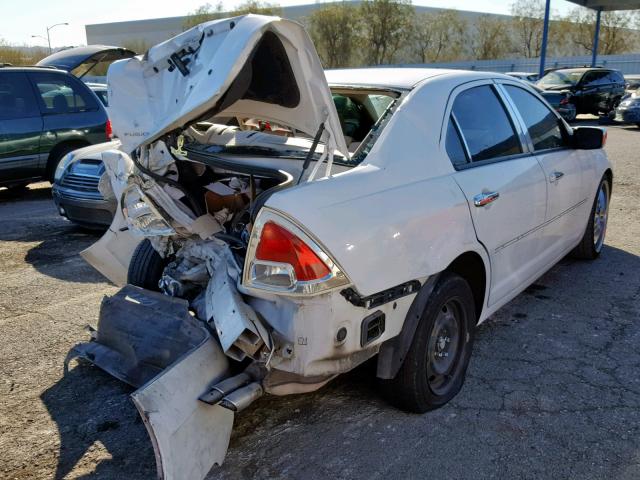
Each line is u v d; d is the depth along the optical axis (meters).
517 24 56.47
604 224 5.82
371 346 2.81
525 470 2.82
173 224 3.30
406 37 52.31
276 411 3.33
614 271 5.46
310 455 2.95
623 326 4.34
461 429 3.14
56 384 3.64
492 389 3.52
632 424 3.17
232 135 3.62
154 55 3.00
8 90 8.83
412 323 2.97
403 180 3.00
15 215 8.30
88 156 6.44
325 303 2.56
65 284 5.39
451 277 3.20
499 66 45.06
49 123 9.12
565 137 4.81
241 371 2.80
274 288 2.54
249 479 2.79
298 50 2.73
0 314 4.70
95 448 3.04
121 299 3.38
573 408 3.32
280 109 3.08
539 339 4.15
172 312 3.10
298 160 3.12
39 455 2.99
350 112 3.61
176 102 2.84
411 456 2.93
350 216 2.66
